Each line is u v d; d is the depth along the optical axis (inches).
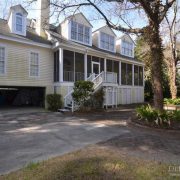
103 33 1112.2
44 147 330.3
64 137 397.7
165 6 524.1
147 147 336.8
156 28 525.7
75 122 556.7
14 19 782.5
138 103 1188.5
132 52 1311.5
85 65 921.5
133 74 1226.0
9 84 744.3
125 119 610.2
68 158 272.4
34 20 943.0
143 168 236.4
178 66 1355.8
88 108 775.1
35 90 941.8
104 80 893.2
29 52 801.6
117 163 250.2
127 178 210.1
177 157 291.0
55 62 869.2
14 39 746.2
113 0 523.8
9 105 938.1
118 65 1129.4
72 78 879.7
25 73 788.0
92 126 505.7
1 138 384.2
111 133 436.1
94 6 542.6
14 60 758.5
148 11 507.5
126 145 345.4
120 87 1125.1
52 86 866.8
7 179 210.2
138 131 458.3
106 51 1100.5
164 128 452.8
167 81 1417.3
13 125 507.2
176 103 1048.8
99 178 209.0
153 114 487.2
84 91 756.6
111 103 933.2
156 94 530.9
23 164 255.6
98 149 319.0
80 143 356.8
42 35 888.9
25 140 371.6
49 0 550.6
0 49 725.9
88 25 1011.3
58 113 727.1
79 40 973.2
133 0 505.0
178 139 399.5
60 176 213.3
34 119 596.7
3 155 290.5
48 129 466.0
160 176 216.4
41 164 248.8
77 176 213.3
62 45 810.2
